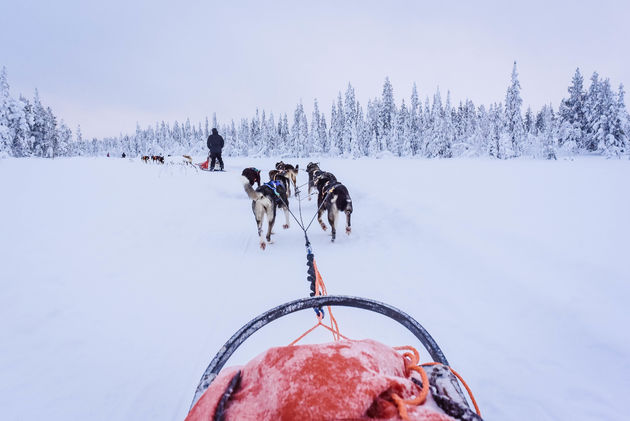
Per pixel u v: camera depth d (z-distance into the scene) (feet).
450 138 186.39
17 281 12.34
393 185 33.14
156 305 11.66
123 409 7.01
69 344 9.14
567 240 13.71
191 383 7.90
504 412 6.62
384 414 2.37
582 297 9.60
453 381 3.14
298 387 2.54
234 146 289.53
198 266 15.93
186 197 34.09
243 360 8.75
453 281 12.43
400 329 10.00
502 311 9.99
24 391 7.34
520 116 140.67
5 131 110.01
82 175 41.09
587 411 6.43
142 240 18.94
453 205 21.65
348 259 16.93
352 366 2.74
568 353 7.95
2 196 26.11
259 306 11.86
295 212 31.48
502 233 15.29
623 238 13.65
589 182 30.99
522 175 39.27
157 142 369.09
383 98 187.73
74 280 12.93
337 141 204.23
